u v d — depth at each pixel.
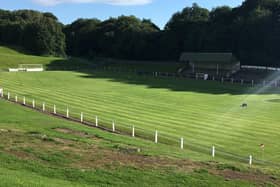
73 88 74.12
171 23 149.00
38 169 18.98
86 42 177.00
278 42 111.38
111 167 20.30
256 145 33.81
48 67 124.56
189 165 21.97
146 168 20.58
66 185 16.48
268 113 49.72
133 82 85.75
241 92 70.62
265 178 20.62
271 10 124.88
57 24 172.25
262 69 101.06
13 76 93.06
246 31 117.50
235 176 20.45
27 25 168.75
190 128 40.38
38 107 50.03
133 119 44.59
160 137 35.66
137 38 149.50
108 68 123.75
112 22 172.75
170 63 128.88
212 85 81.19
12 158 20.38
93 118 44.16
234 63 106.75
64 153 22.31
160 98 62.22
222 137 36.62
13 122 34.88
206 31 133.75
